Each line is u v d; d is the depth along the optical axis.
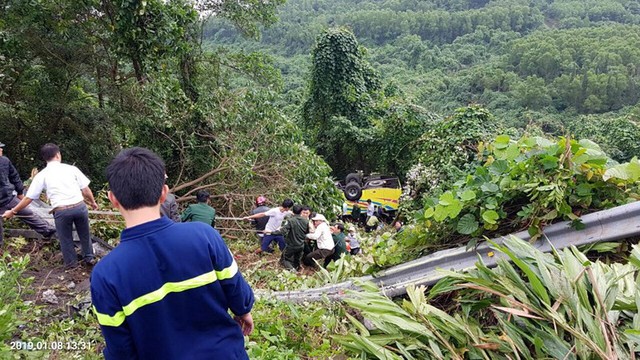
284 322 3.66
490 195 3.45
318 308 3.73
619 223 3.02
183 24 9.97
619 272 2.80
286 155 9.71
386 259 4.07
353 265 4.59
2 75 8.51
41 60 9.59
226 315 1.78
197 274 1.67
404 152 18.02
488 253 3.34
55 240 5.34
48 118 9.88
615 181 3.26
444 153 11.18
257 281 5.45
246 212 9.19
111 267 1.59
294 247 6.78
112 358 1.62
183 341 1.66
